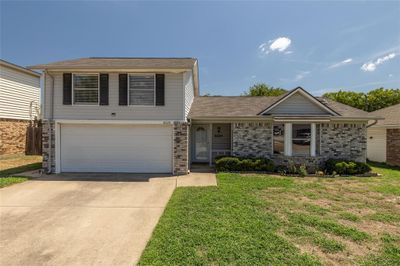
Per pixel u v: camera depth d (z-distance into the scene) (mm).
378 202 7379
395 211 6562
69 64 11992
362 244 4633
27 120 18906
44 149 11617
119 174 11508
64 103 11625
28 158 16812
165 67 11203
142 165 11945
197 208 6512
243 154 13289
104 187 9062
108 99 11664
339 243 4629
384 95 29812
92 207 6785
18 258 4105
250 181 9945
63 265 3900
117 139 11945
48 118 11641
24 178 10289
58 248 4453
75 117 11672
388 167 14820
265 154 13258
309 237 4867
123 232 5141
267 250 4273
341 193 8352
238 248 4309
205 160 15766
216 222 5520
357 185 9602
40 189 8703
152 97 11703
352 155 13117
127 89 11609
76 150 11922
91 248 4453
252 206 6746
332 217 6062
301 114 13359
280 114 13367
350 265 3881
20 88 18188
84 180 10211
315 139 13164
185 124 11672
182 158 11703
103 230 5242
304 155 13180
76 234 5043
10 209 6586
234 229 5141
